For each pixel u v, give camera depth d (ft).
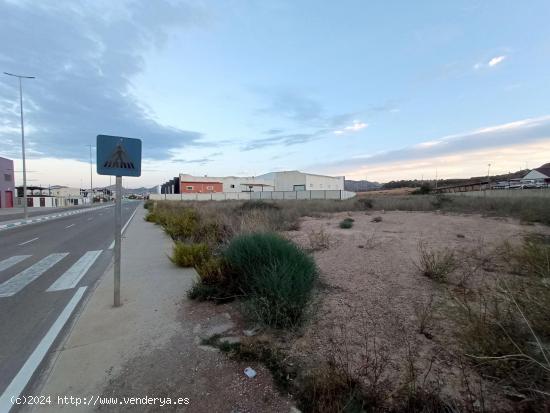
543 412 6.72
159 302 15.28
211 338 11.16
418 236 33.47
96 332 12.09
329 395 7.35
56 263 25.70
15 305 15.65
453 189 220.64
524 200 72.33
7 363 10.16
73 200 264.11
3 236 45.01
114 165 14.42
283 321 11.34
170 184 334.65
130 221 70.33
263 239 16.21
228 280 15.72
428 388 7.71
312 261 15.08
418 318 11.80
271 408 7.47
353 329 11.23
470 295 13.15
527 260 12.89
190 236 34.71
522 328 8.51
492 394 7.53
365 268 19.76
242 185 265.95
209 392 8.18
